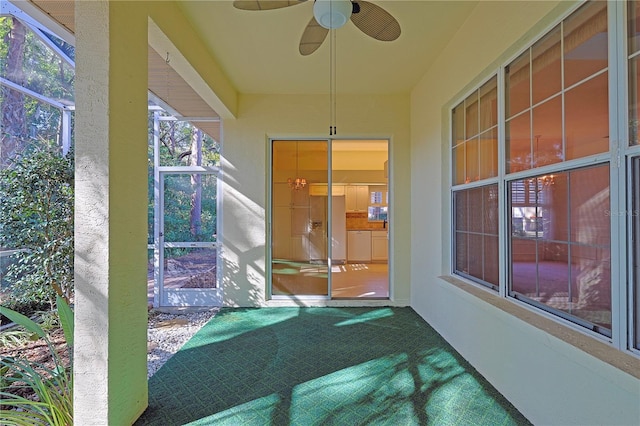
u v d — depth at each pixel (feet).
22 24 11.14
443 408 6.07
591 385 4.36
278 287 13.66
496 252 7.64
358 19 7.34
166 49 7.59
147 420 5.76
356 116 13.32
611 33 4.51
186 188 13.73
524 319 5.80
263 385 6.95
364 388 6.80
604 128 4.66
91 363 5.03
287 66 10.82
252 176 13.23
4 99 11.27
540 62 6.08
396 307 13.03
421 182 11.98
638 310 4.28
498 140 7.37
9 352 8.84
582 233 5.12
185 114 13.38
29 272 10.52
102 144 5.04
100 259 5.05
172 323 11.19
